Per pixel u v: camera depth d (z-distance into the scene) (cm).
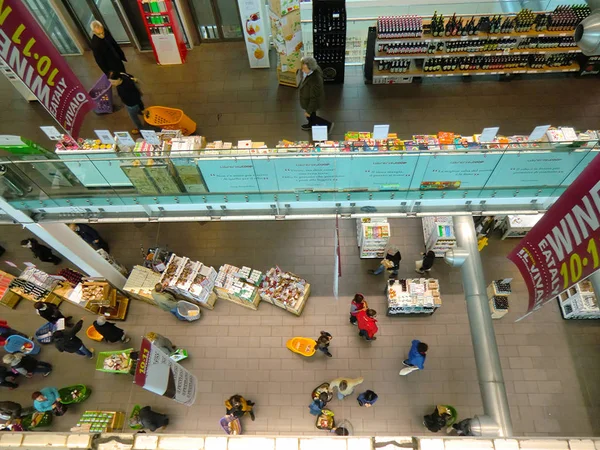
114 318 998
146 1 1052
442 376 905
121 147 812
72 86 716
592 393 878
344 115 1092
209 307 997
